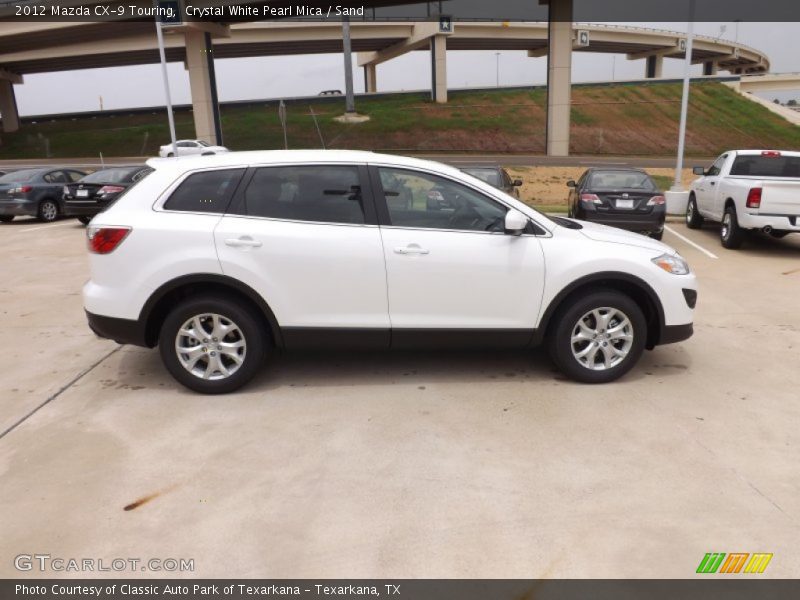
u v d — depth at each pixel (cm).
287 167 445
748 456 360
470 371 493
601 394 448
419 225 446
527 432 389
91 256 440
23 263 980
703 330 607
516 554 276
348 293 439
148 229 429
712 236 1190
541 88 7019
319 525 297
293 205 441
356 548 280
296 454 363
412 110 6081
